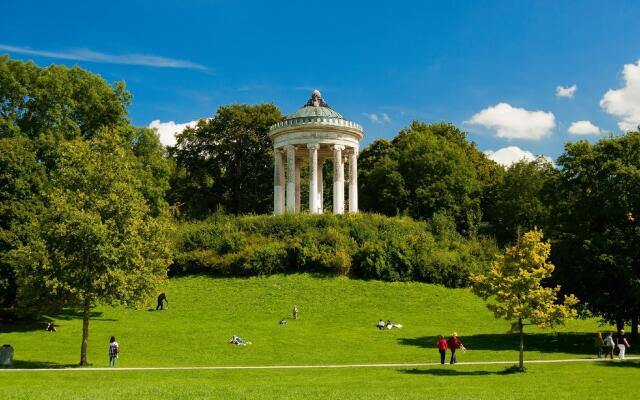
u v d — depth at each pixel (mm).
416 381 33188
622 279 50156
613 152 54688
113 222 42156
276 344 48406
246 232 81188
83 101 74000
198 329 54375
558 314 37812
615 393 29391
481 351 47219
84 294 40719
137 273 42562
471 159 115500
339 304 66562
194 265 76750
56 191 43219
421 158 99562
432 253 77438
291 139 87250
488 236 95188
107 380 33094
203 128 112062
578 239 52406
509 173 100812
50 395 26703
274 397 27078
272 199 112500
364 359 43000
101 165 44594
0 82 68750
